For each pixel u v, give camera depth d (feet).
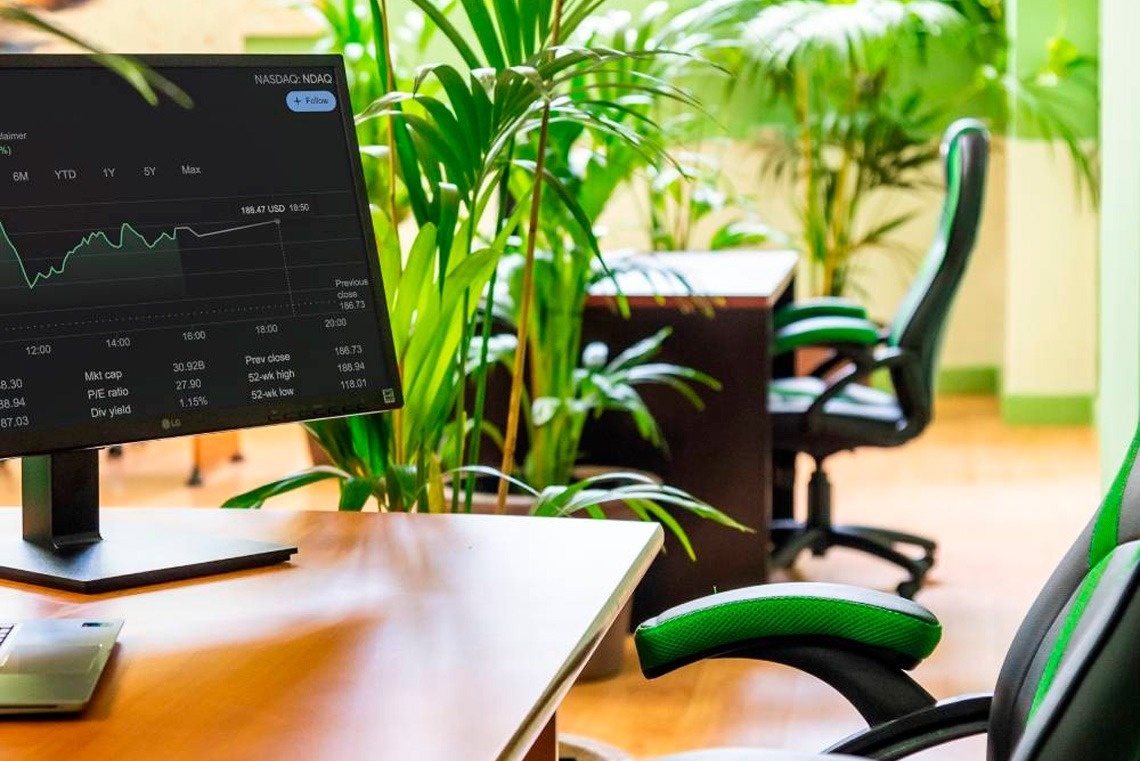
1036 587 13.23
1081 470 18.08
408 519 5.84
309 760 3.43
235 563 5.07
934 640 5.07
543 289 10.51
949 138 12.74
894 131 20.35
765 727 10.00
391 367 5.46
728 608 5.15
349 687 3.92
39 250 4.83
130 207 5.00
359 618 4.52
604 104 7.32
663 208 15.24
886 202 22.29
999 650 11.46
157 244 5.03
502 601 4.69
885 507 16.55
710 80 21.27
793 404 13.03
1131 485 4.68
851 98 20.36
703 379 11.22
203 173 5.15
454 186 7.58
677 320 12.11
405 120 7.14
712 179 15.47
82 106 4.96
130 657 4.18
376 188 9.53
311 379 5.29
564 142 9.46
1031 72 19.88
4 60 4.83
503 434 12.00
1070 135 19.60
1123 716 3.70
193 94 5.16
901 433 12.92
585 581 4.92
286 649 4.24
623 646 11.05
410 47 15.42
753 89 21.45
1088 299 20.52
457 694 3.87
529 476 11.10
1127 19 11.60
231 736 3.59
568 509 7.33
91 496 5.28
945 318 12.68
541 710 3.84
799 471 18.69
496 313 10.34
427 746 3.52
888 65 20.63
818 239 20.71
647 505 7.89
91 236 4.92
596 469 11.83
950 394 23.39
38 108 4.88
